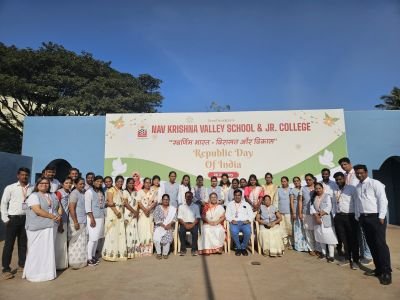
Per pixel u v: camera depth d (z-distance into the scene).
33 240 4.96
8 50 18.75
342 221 5.75
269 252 6.59
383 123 9.26
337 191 5.97
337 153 9.09
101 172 9.60
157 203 7.14
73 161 9.73
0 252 6.92
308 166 9.10
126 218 6.64
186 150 9.36
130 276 5.22
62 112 19.00
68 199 5.81
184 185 7.97
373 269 5.48
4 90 17.84
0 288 4.62
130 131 9.53
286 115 9.30
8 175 8.78
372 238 5.02
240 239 7.19
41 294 4.37
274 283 4.81
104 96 20.03
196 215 7.03
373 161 9.14
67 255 5.71
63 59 19.55
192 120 9.45
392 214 10.46
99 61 21.70
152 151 9.41
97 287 4.66
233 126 9.34
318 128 9.21
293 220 7.36
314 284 4.74
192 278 5.09
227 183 8.35
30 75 18.92
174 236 6.96
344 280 4.92
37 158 9.83
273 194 7.74
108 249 6.30
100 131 9.78
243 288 4.59
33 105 20.73
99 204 6.23
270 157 9.18
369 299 4.12
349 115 9.29
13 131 20.48
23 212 5.37
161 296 4.28
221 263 6.08
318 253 6.59
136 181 8.69
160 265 5.95
